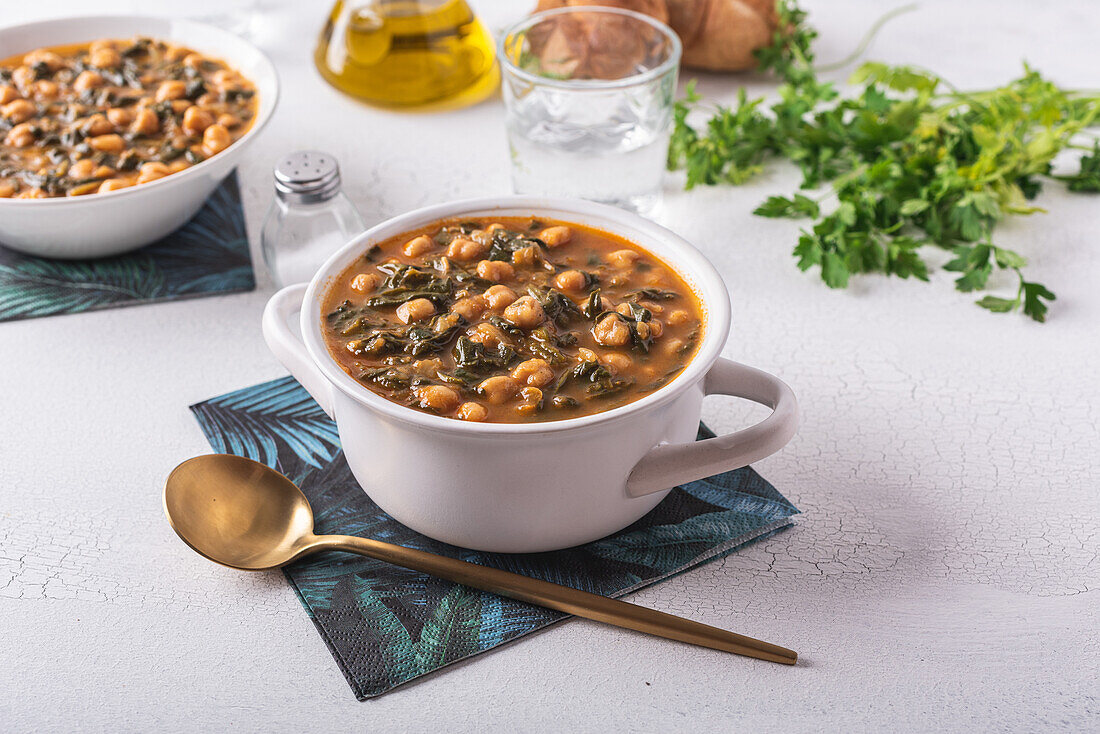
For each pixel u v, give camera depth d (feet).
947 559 1.68
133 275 2.10
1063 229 2.24
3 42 2.31
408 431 1.50
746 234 2.24
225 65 2.33
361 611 1.59
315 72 2.66
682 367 1.60
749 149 2.36
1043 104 2.36
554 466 1.51
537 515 1.55
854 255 2.14
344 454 1.74
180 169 2.08
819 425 1.86
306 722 1.50
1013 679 1.54
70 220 1.97
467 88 2.53
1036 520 1.73
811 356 1.98
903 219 2.21
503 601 1.60
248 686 1.53
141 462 1.80
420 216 1.76
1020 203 2.22
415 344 1.61
